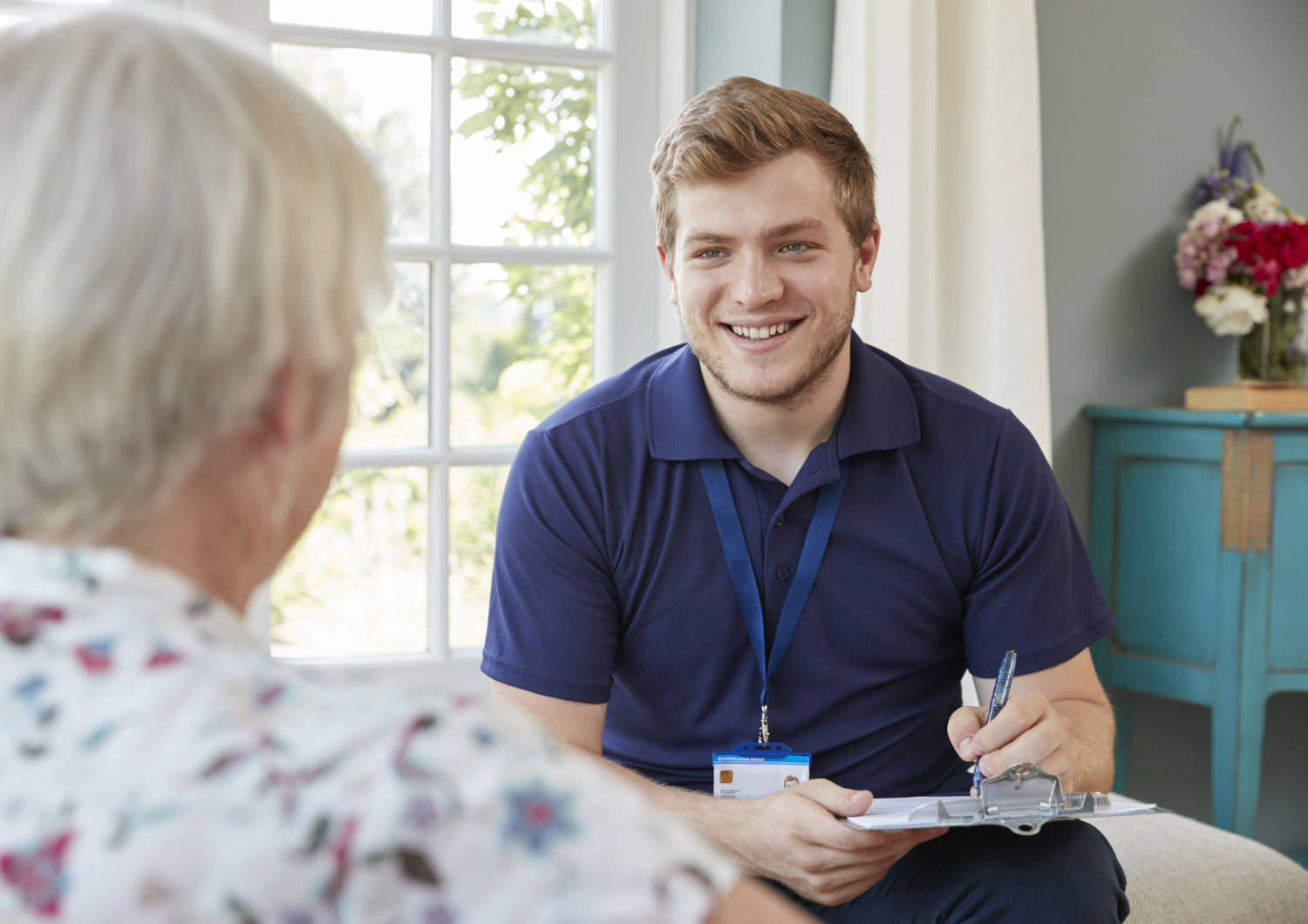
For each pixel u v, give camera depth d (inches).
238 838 19.1
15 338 21.1
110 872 18.7
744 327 59.7
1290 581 98.0
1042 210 105.8
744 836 55.9
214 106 22.2
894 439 62.5
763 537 62.2
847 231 60.8
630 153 96.6
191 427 22.2
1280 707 115.9
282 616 89.3
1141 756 112.8
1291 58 115.6
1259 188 108.5
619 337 97.2
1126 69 109.5
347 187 24.0
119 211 21.2
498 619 62.9
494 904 19.5
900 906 57.2
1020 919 54.5
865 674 62.7
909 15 91.4
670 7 96.1
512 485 63.7
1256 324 105.7
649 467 62.5
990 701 61.7
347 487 90.2
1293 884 72.9
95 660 20.6
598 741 62.7
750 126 58.6
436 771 20.0
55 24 22.7
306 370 23.7
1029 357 96.0
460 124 92.3
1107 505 107.9
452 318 92.8
